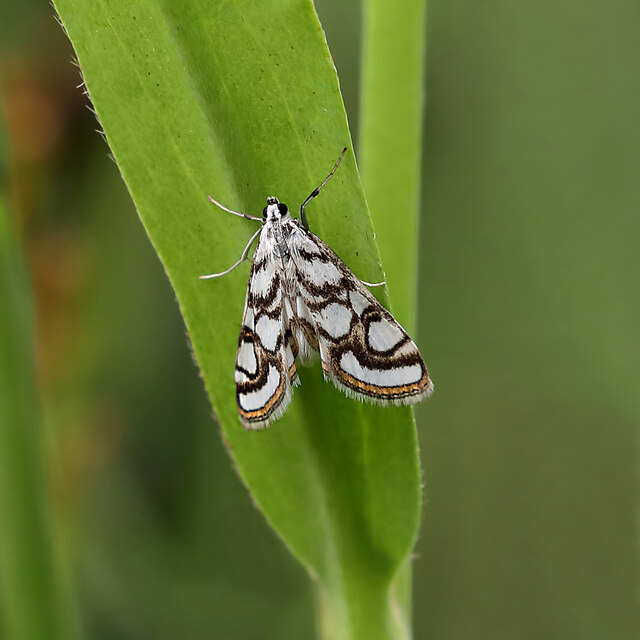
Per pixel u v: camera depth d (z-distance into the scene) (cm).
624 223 22
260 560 22
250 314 18
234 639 22
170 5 17
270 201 17
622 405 22
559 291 22
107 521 21
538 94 22
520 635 22
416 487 17
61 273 21
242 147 17
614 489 22
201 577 22
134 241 21
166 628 22
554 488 23
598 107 22
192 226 17
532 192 22
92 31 17
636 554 22
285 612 22
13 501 18
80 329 21
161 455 21
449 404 22
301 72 17
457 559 23
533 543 23
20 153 21
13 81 21
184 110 17
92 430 21
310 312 18
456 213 22
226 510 22
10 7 21
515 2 22
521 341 22
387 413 17
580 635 22
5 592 19
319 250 18
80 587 21
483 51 22
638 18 21
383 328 18
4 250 18
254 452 18
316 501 18
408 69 17
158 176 17
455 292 22
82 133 21
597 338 22
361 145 18
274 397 18
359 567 18
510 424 22
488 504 23
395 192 18
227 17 17
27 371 18
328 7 21
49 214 21
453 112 22
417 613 23
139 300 21
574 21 22
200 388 21
